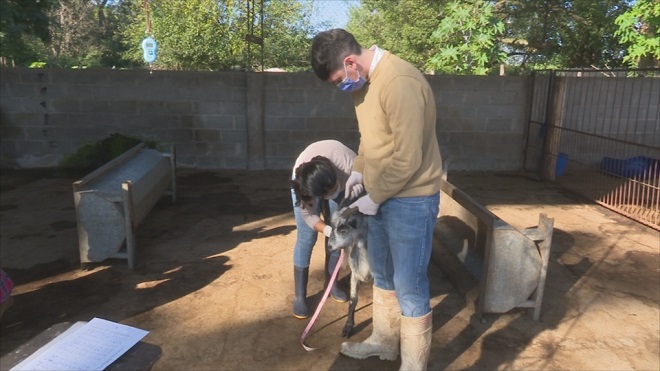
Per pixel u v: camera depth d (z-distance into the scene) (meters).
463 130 8.24
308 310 3.47
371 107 2.27
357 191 2.72
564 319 3.47
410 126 2.12
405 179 2.20
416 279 2.43
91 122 7.91
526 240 3.27
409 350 2.49
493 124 8.25
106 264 4.24
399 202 2.34
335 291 3.68
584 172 8.13
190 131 8.05
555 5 13.60
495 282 3.33
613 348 3.13
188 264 4.28
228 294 3.75
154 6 19.31
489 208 6.18
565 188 7.16
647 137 8.40
